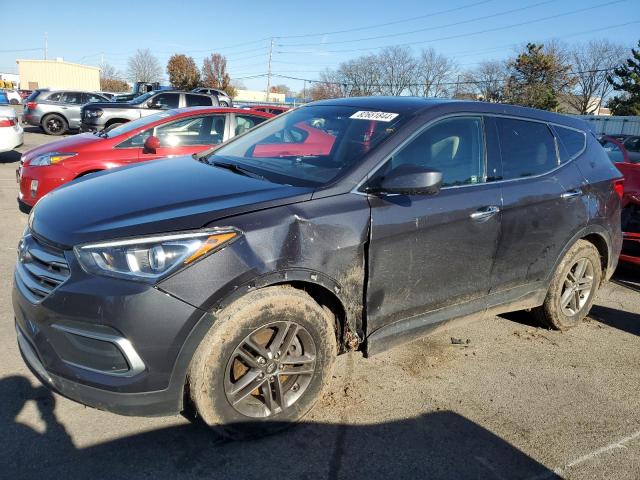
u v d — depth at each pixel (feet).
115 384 7.55
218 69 202.69
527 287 12.53
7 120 35.32
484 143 11.43
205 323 7.72
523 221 11.68
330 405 9.95
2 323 12.19
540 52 157.89
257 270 7.98
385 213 9.41
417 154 10.28
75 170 20.27
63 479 7.68
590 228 13.43
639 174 17.69
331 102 12.91
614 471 8.65
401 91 178.09
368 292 9.43
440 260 10.34
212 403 8.12
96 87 219.82
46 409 9.23
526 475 8.45
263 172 10.30
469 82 163.43
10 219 21.75
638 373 12.03
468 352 12.53
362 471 8.27
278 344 8.62
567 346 13.21
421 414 9.84
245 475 8.00
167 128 21.94
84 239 7.62
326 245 8.71
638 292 17.72
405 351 12.34
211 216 8.02
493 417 9.93
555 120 13.37
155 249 7.45
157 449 8.43
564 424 9.86
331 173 9.62
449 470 8.44
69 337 7.63
